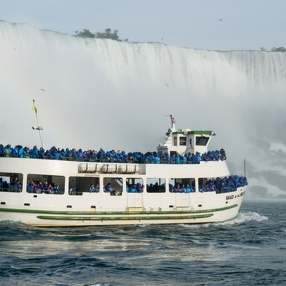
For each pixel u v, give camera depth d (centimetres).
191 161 8244
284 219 9700
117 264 5600
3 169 7219
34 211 7306
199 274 5344
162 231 7575
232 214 8856
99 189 7662
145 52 16338
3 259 5597
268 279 5212
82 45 15500
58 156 7438
